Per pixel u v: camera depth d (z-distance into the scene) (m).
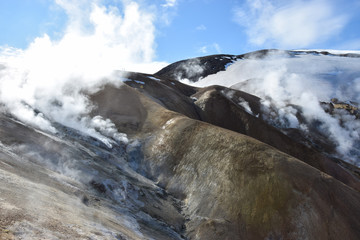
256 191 23.84
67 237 8.76
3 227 7.50
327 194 23.22
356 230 21.41
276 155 26.23
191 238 21.31
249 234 21.52
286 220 21.67
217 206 23.98
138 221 18.12
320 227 21.28
